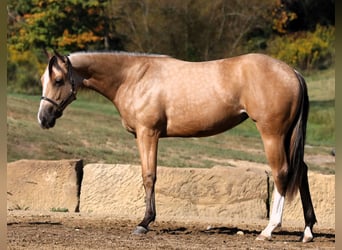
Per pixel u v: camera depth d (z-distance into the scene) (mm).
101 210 14227
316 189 13805
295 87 10805
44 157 22594
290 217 13812
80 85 11547
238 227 12469
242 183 13898
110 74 11461
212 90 11023
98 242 10234
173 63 11383
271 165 10844
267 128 10805
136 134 11414
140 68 11391
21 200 14570
